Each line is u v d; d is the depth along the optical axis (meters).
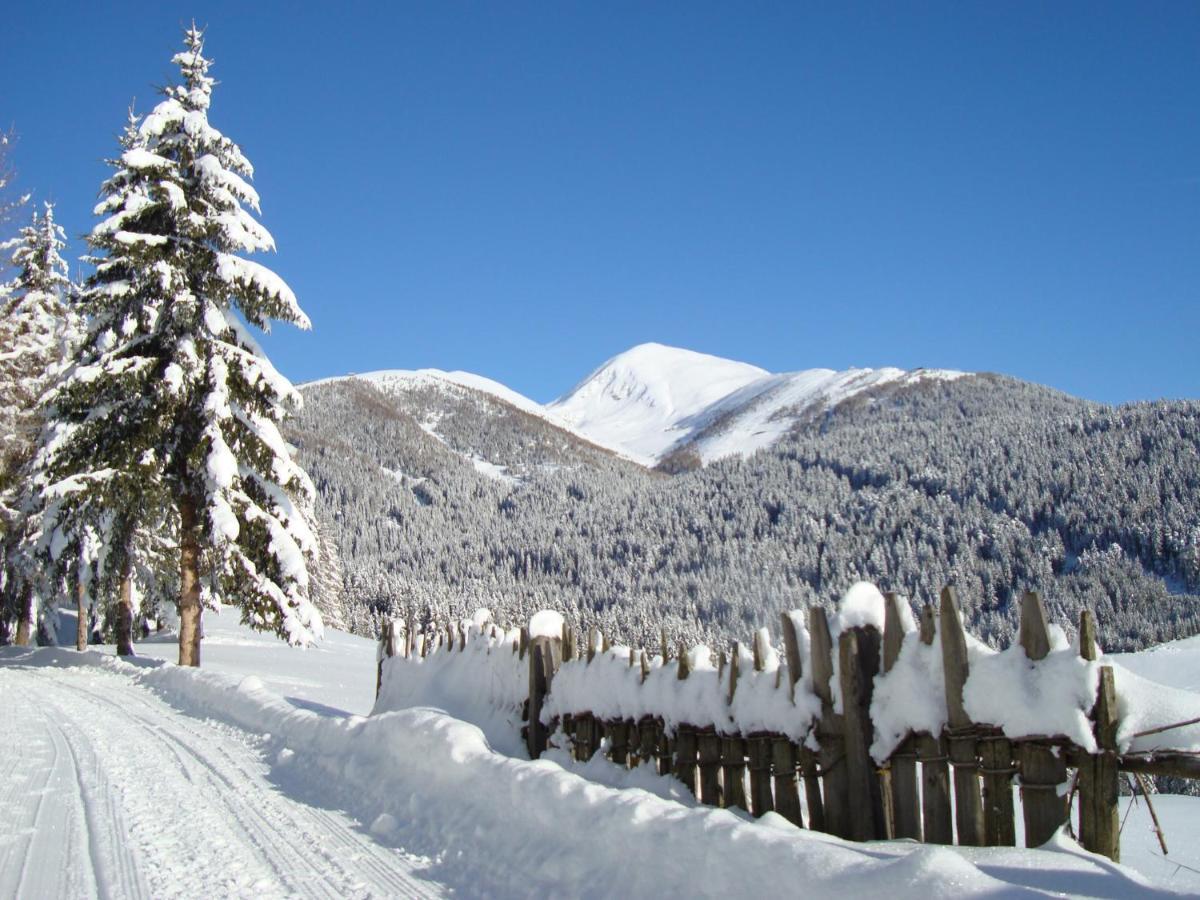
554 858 4.89
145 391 19.42
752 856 3.95
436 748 6.88
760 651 5.68
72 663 22.80
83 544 22.00
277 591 19.36
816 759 5.14
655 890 4.25
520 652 8.86
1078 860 3.62
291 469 20.00
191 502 20.12
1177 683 55.41
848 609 5.06
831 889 3.51
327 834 6.15
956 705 4.37
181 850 5.73
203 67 20.52
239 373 19.59
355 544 192.75
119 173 19.69
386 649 11.98
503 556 199.12
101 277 19.91
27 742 10.06
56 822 6.43
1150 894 3.28
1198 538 128.75
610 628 118.94
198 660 20.08
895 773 4.69
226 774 8.30
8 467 26.89
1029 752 4.10
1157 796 7.27
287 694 18.27
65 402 19.02
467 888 4.96
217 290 19.62
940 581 142.50
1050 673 4.02
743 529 195.25
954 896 3.11
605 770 6.84
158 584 27.73
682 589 163.25
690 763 6.12
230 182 19.72
